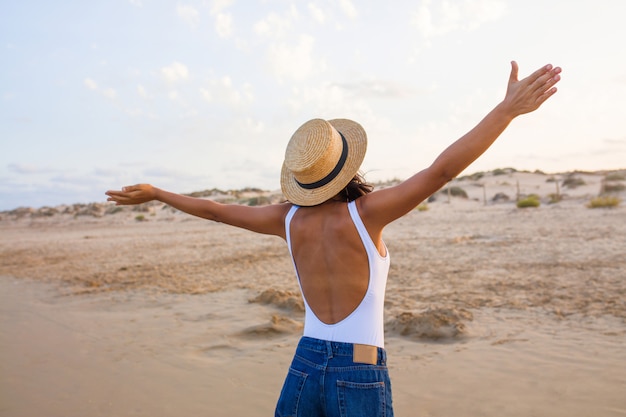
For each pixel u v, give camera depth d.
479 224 19.47
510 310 6.46
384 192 2.04
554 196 30.11
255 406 3.93
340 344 1.99
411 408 3.77
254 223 2.36
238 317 6.73
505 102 1.87
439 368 4.55
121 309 7.67
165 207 48.84
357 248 2.03
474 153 1.87
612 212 20.05
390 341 5.45
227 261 12.54
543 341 5.16
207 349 5.42
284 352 5.20
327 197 2.07
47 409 3.98
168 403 4.04
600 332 5.36
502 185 47.06
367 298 2.02
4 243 23.16
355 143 2.15
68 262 14.19
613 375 4.16
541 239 13.38
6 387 4.45
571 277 8.24
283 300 7.26
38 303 8.40
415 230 18.47
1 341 5.98
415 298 7.35
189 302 7.95
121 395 4.23
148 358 5.19
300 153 2.08
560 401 3.74
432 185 1.93
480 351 4.95
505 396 3.88
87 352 5.47
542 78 1.80
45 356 5.36
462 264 10.21
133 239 21.55
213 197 58.12
